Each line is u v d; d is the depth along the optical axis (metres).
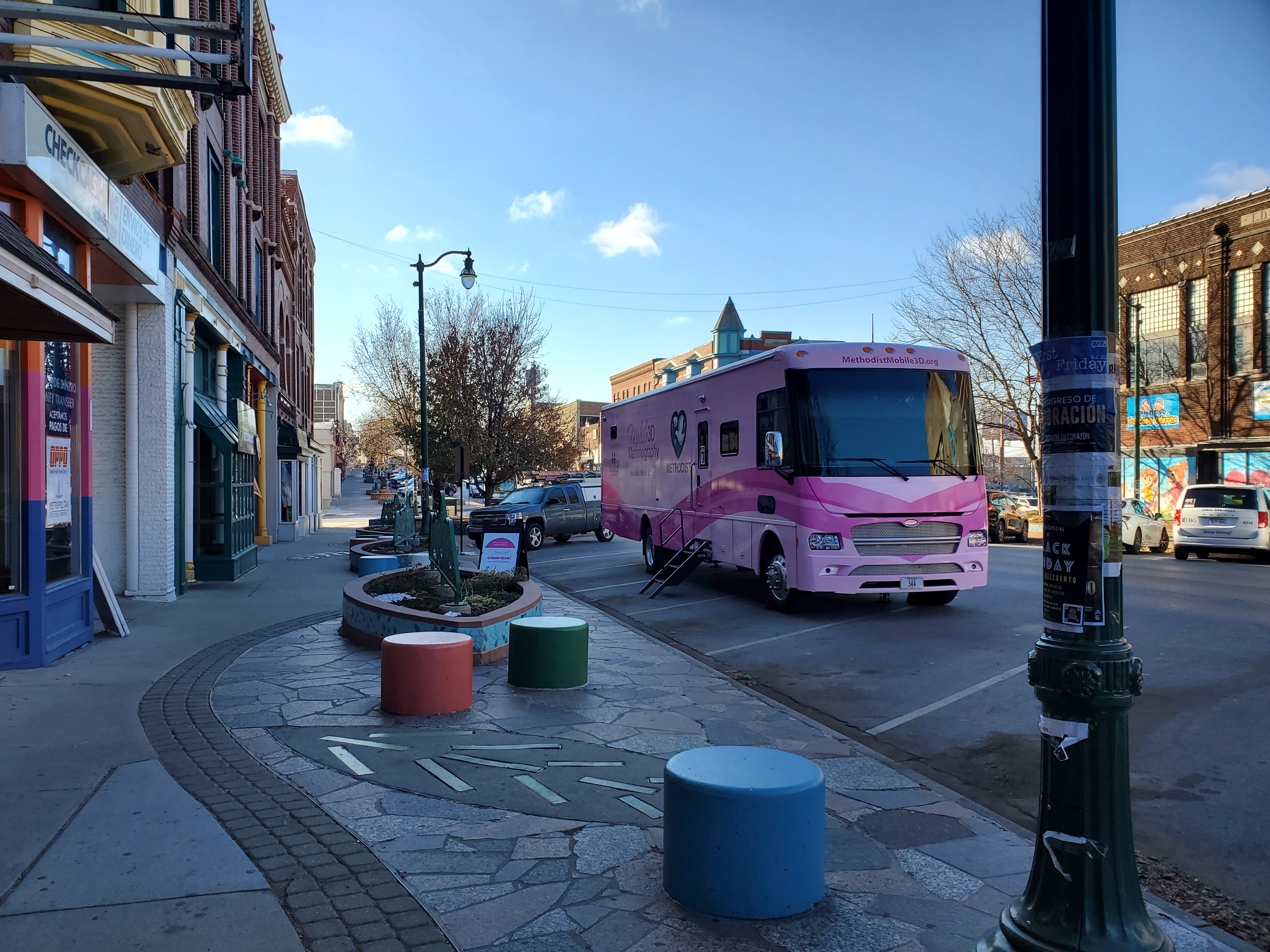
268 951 3.24
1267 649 9.12
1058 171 2.98
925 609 12.41
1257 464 26.56
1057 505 2.93
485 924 3.50
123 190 10.84
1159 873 4.23
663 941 3.39
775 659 9.43
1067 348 2.92
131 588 12.99
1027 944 2.85
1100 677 2.80
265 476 26.88
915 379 11.62
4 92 7.29
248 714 6.72
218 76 9.79
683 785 3.68
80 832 4.32
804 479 11.24
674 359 60.41
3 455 8.09
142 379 12.97
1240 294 27.27
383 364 38.41
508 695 7.46
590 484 26.78
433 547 10.79
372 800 4.89
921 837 4.48
